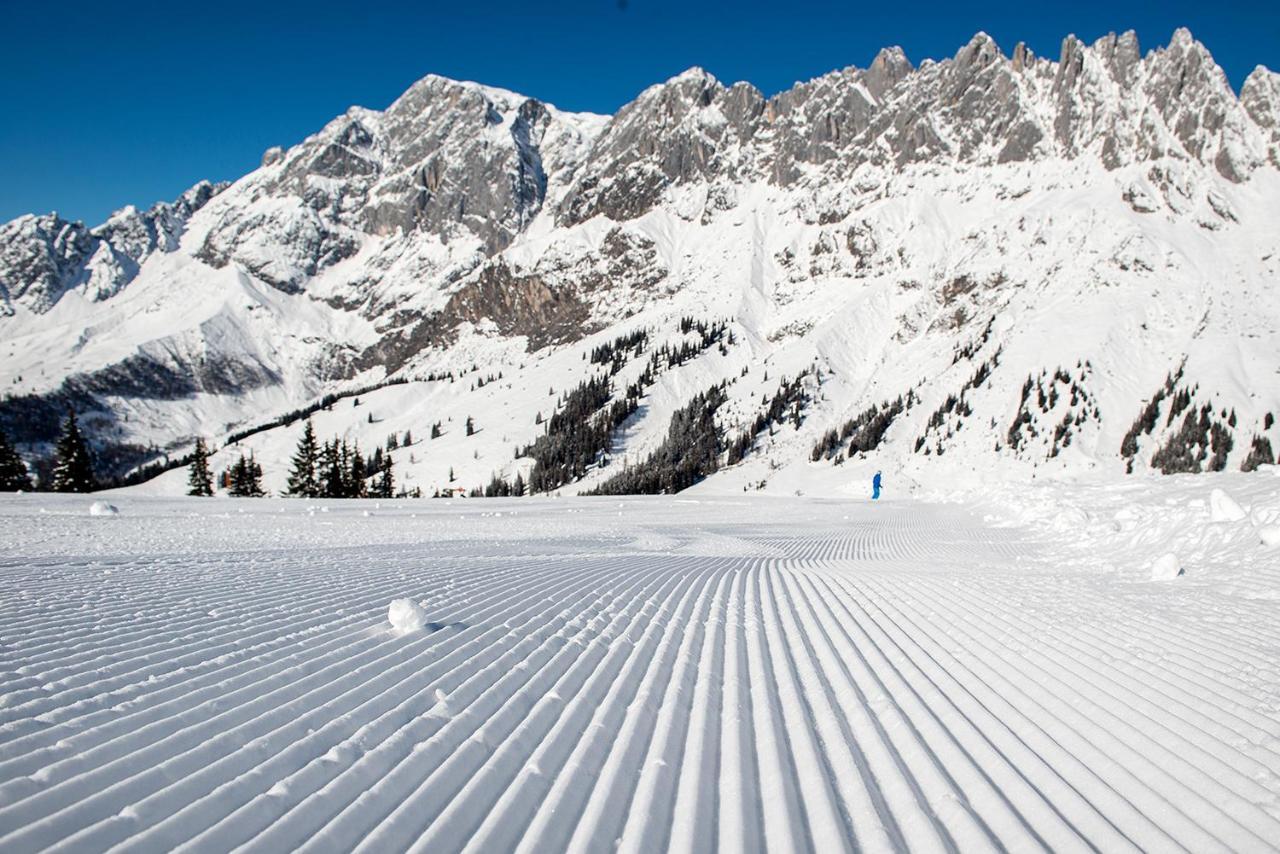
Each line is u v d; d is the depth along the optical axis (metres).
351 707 4.58
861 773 3.93
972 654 6.55
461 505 44.28
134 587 8.72
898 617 8.45
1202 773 3.89
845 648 6.86
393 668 5.48
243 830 2.98
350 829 3.06
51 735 3.75
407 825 3.13
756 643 7.08
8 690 4.43
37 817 2.90
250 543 16.98
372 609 7.80
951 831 3.29
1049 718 4.82
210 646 5.86
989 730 4.62
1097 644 6.77
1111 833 3.28
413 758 3.85
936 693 5.38
